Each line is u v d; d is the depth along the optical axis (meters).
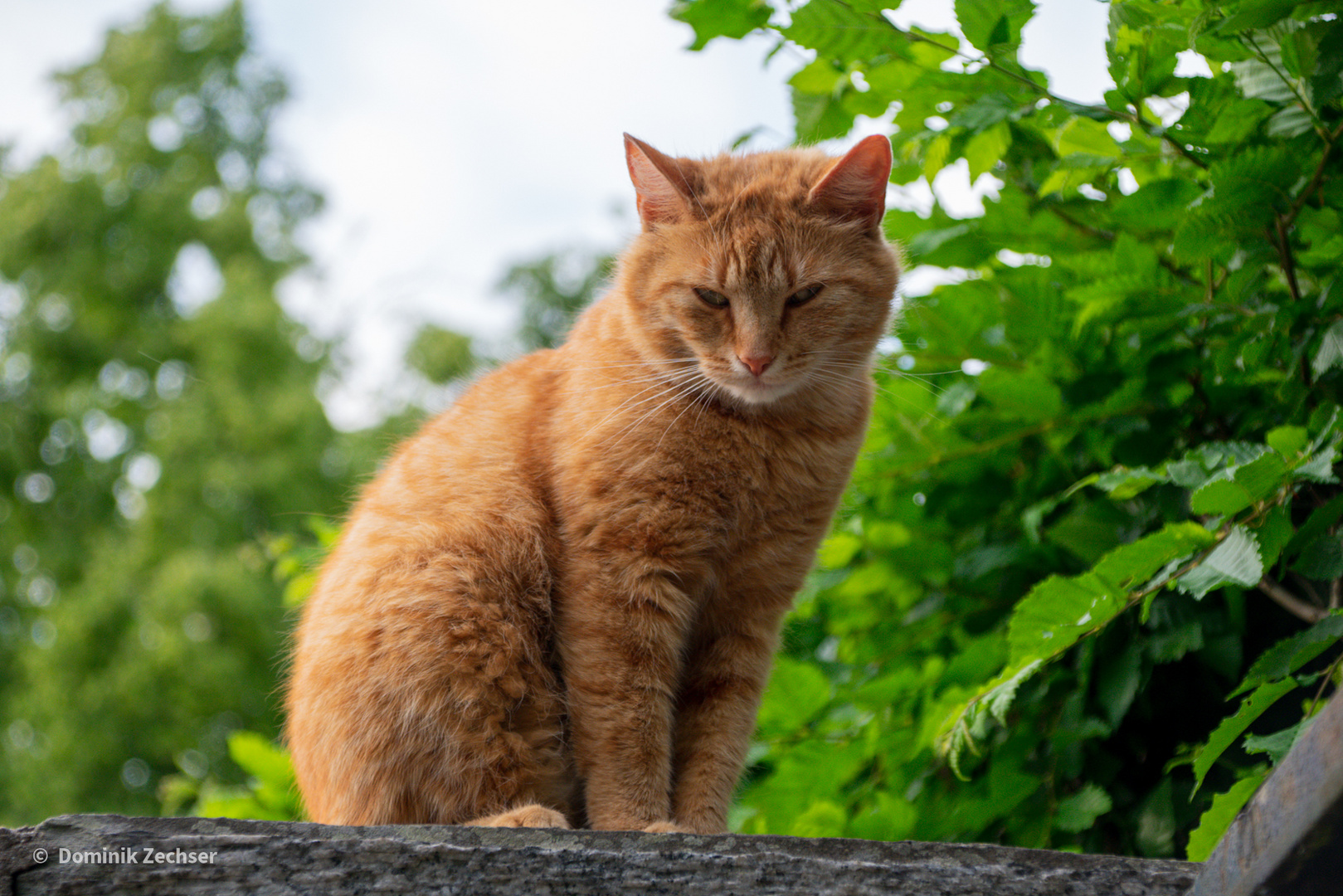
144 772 13.33
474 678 2.59
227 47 18.84
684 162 3.15
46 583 15.74
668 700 2.74
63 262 16.73
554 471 2.81
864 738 3.37
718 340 2.88
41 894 1.84
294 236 19.00
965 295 3.32
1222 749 2.30
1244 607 3.07
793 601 3.07
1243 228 2.66
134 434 16.11
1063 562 3.30
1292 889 1.49
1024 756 3.04
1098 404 3.10
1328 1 2.47
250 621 12.84
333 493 14.74
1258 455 2.43
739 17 3.31
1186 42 2.66
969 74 3.04
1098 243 3.27
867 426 3.14
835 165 2.94
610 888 1.83
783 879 1.84
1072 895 1.83
